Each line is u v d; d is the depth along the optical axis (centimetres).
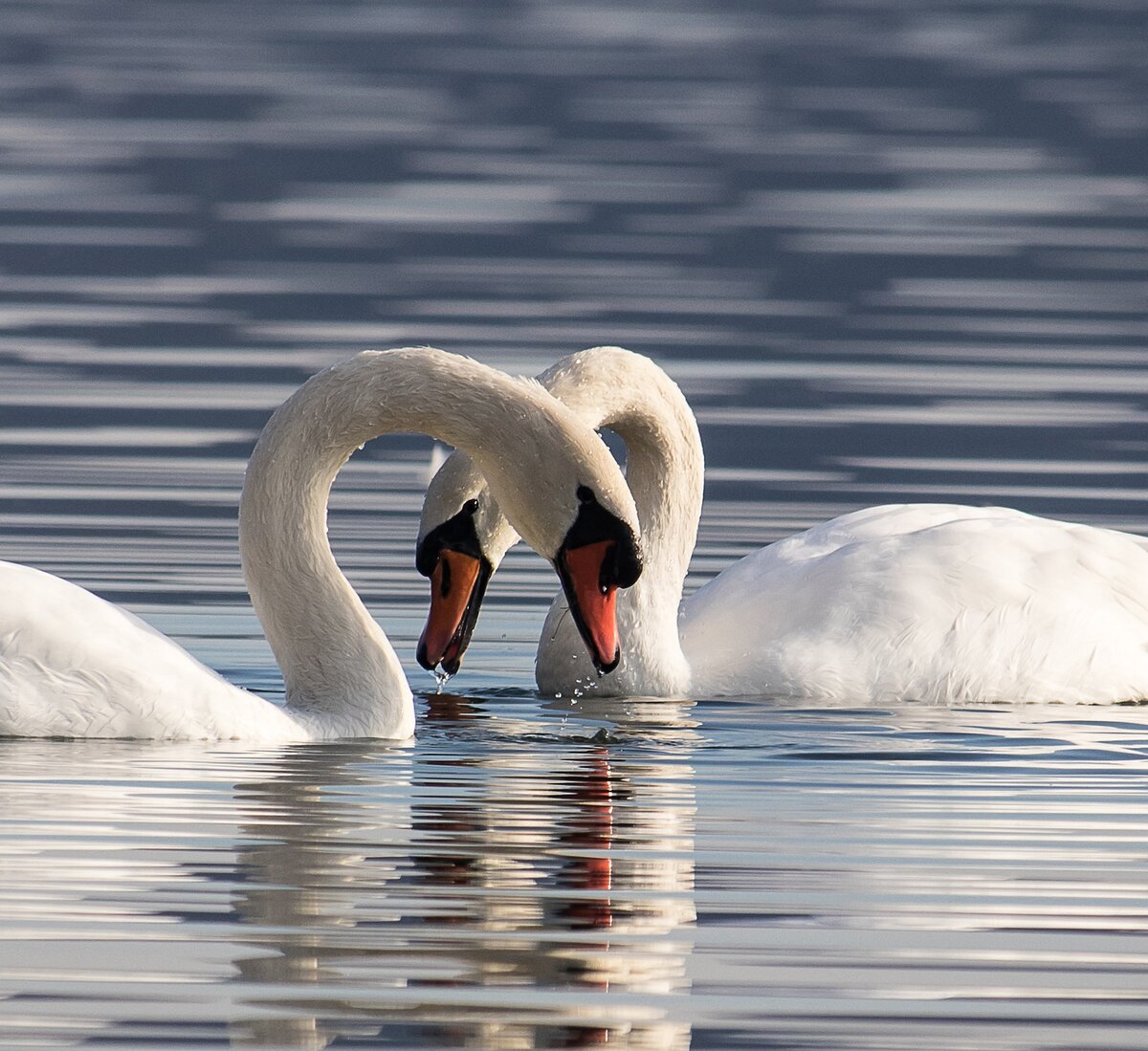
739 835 1143
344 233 3784
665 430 1655
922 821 1177
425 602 1823
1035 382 2777
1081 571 1664
